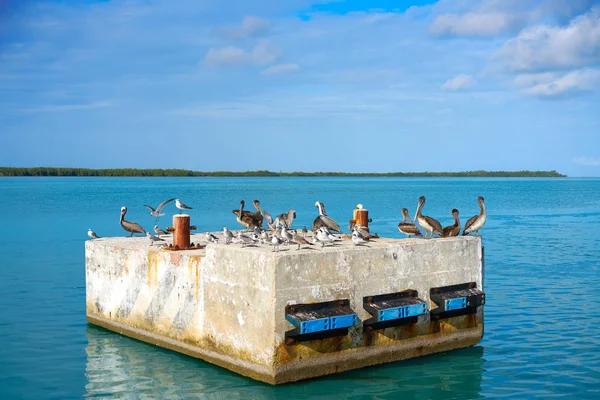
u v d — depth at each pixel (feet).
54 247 147.74
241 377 58.65
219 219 216.33
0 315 83.20
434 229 73.31
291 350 56.13
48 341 71.97
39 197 371.15
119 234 175.11
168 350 66.95
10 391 58.70
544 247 152.25
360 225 86.22
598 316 83.61
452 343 67.51
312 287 56.90
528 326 78.79
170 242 76.48
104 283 75.31
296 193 450.30
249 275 57.06
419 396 57.41
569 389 59.36
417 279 64.13
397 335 63.05
